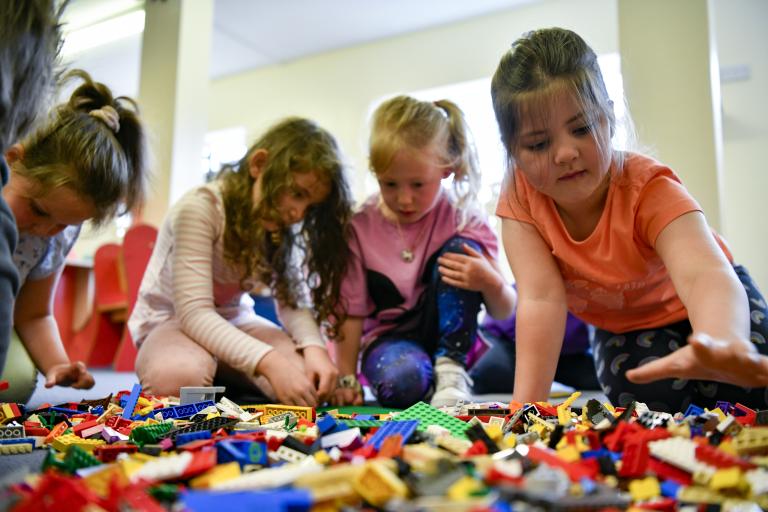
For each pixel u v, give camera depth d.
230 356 1.21
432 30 4.44
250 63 5.02
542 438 0.61
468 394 1.28
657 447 0.48
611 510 0.35
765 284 3.44
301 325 1.41
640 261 1.02
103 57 4.56
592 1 3.94
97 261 2.98
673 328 1.17
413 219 1.40
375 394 1.34
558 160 0.88
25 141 1.00
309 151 1.30
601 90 0.91
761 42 3.55
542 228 1.05
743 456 0.50
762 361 0.52
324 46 4.74
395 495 0.36
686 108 2.26
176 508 0.35
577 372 1.84
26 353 1.32
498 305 1.39
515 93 0.90
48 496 0.33
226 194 1.36
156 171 1.75
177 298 1.28
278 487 0.41
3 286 0.59
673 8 2.31
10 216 0.63
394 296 1.44
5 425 0.77
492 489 0.37
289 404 1.14
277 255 1.40
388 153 1.29
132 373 2.54
